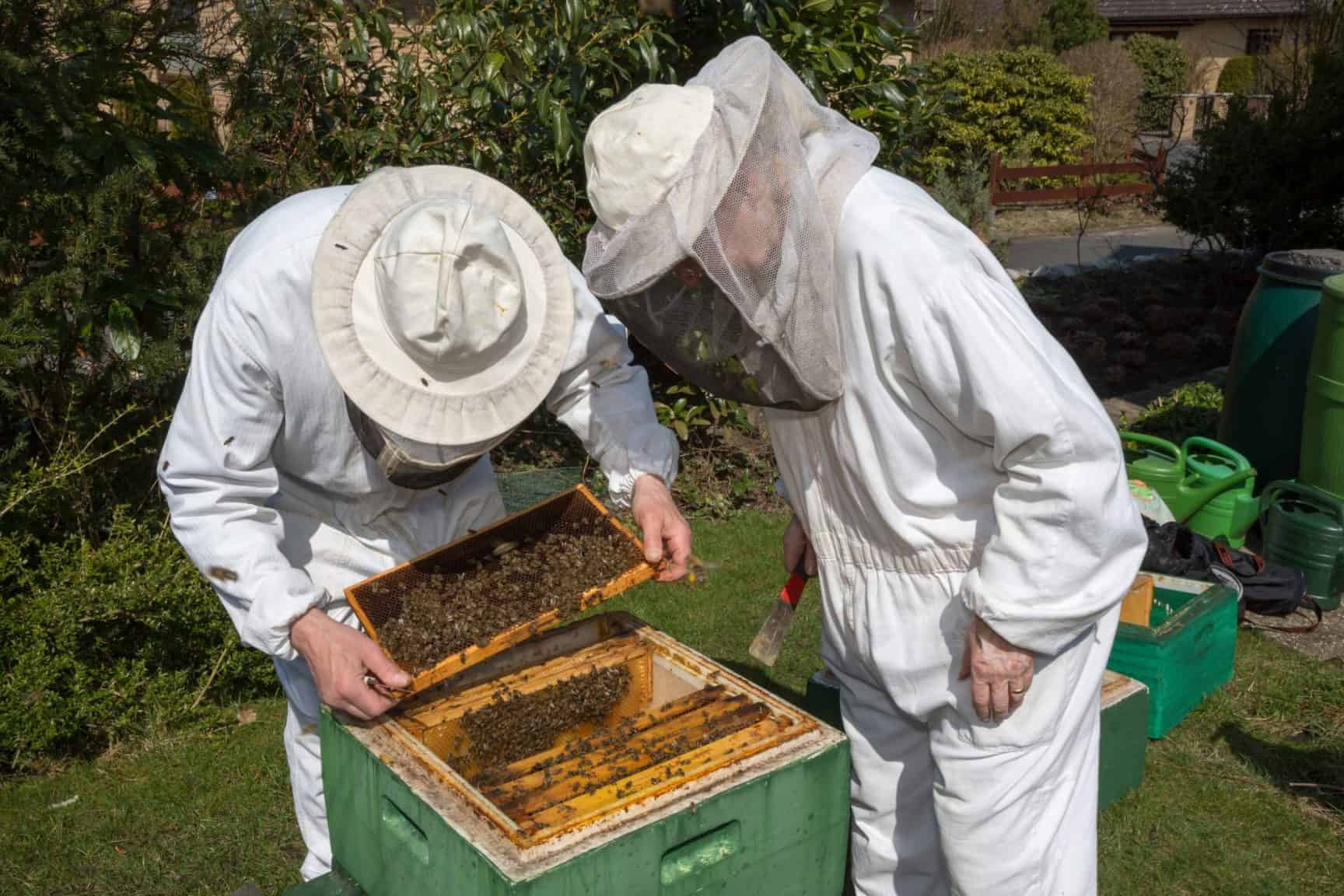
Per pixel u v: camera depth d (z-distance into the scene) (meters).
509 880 1.39
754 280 1.54
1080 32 20.36
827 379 1.73
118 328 3.44
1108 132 15.01
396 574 1.91
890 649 1.92
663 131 1.53
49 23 3.56
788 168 1.57
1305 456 4.49
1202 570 3.82
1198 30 24.73
